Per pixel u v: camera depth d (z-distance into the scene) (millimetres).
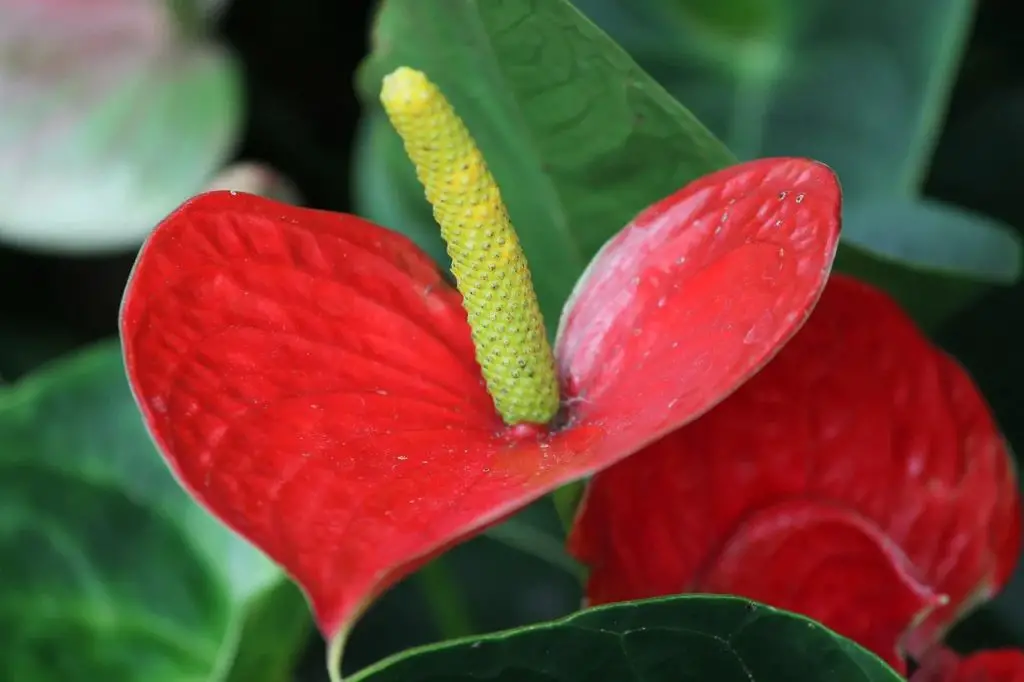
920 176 659
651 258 562
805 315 528
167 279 541
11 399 642
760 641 541
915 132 662
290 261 554
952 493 593
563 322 570
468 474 543
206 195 546
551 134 603
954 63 652
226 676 604
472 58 601
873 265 624
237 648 602
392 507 534
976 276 626
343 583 524
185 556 647
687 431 585
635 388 552
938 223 653
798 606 589
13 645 634
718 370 532
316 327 554
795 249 538
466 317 569
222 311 546
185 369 538
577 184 613
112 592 646
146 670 644
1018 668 583
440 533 527
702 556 584
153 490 647
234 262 548
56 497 643
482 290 552
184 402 536
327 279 558
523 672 540
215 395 539
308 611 625
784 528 584
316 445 542
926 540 594
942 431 592
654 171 605
